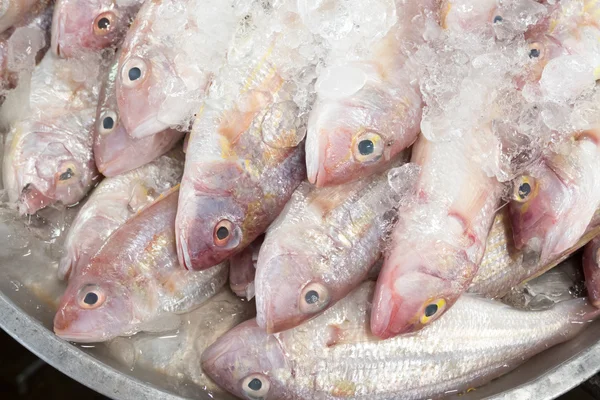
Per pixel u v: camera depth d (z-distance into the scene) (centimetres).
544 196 51
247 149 51
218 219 51
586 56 52
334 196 51
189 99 52
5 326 50
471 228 51
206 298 54
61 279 54
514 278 55
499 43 52
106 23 56
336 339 52
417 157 52
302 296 50
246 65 51
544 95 51
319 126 50
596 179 51
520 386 50
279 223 52
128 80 52
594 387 55
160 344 53
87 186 56
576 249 55
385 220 51
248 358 52
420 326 51
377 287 51
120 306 52
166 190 55
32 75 57
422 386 53
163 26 52
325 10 51
